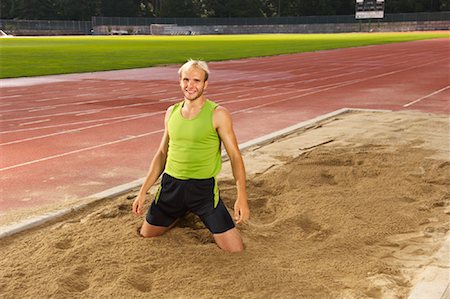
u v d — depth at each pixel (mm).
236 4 102750
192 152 4234
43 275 3902
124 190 6039
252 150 8039
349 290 3697
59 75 21031
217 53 35375
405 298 3623
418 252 4410
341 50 39719
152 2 111625
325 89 16406
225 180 6398
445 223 5051
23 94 15117
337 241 4570
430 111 12109
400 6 99562
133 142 8812
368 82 18531
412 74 21531
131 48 42188
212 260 4098
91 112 11844
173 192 4328
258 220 5168
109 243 4383
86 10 100938
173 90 16031
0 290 3711
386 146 8070
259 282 3781
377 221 5070
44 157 7836
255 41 57469
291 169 6770
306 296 3602
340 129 9523
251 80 18984
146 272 3928
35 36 89938
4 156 7879
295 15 106562
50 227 5000
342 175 6516
